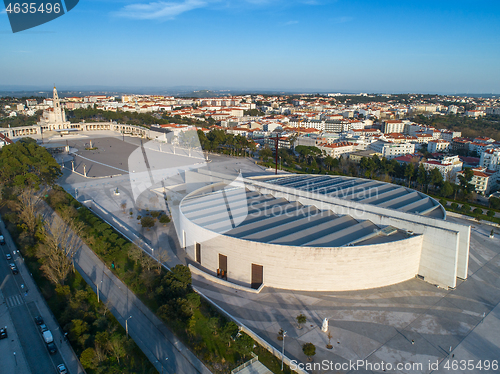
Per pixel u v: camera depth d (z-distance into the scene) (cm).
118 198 15100
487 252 10550
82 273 8988
